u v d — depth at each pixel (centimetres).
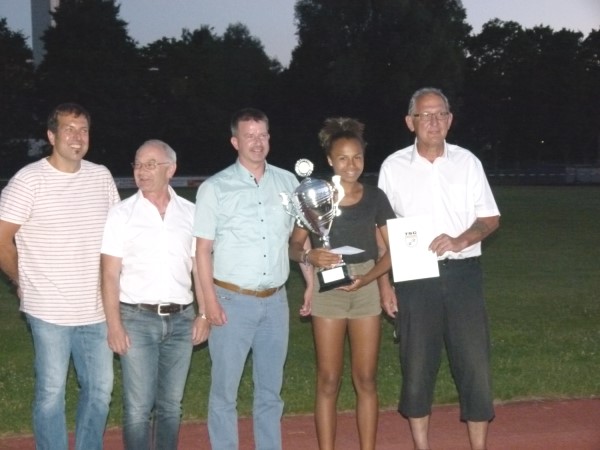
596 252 1762
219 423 579
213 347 580
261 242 573
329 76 5659
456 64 5631
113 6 6338
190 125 6425
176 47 6862
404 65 5566
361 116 5894
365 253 584
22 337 976
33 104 6275
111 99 6191
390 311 605
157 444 570
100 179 576
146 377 555
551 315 1092
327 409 597
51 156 570
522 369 827
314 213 573
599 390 779
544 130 7556
